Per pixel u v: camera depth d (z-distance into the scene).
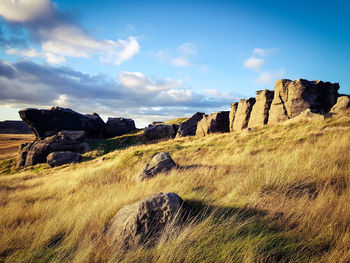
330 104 21.41
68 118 39.62
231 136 19.36
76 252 3.19
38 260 3.16
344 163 5.72
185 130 34.41
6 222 4.96
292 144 10.94
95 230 3.82
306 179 4.87
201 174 7.78
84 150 32.81
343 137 8.84
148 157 15.23
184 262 2.49
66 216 4.77
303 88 20.75
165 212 3.52
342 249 2.34
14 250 3.53
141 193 6.01
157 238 3.21
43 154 30.98
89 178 11.84
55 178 15.65
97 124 44.41
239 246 2.67
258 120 24.42
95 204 5.24
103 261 2.85
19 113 35.47
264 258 2.42
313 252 2.41
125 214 3.81
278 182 4.80
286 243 2.67
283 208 3.60
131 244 3.16
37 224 4.70
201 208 4.25
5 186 14.20
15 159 33.25
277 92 22.92
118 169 13.84
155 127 36.91
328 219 3.02
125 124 47.78
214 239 2.96
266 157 8.39
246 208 3.92
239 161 9.05
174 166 9.68
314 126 14.44
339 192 3.99
